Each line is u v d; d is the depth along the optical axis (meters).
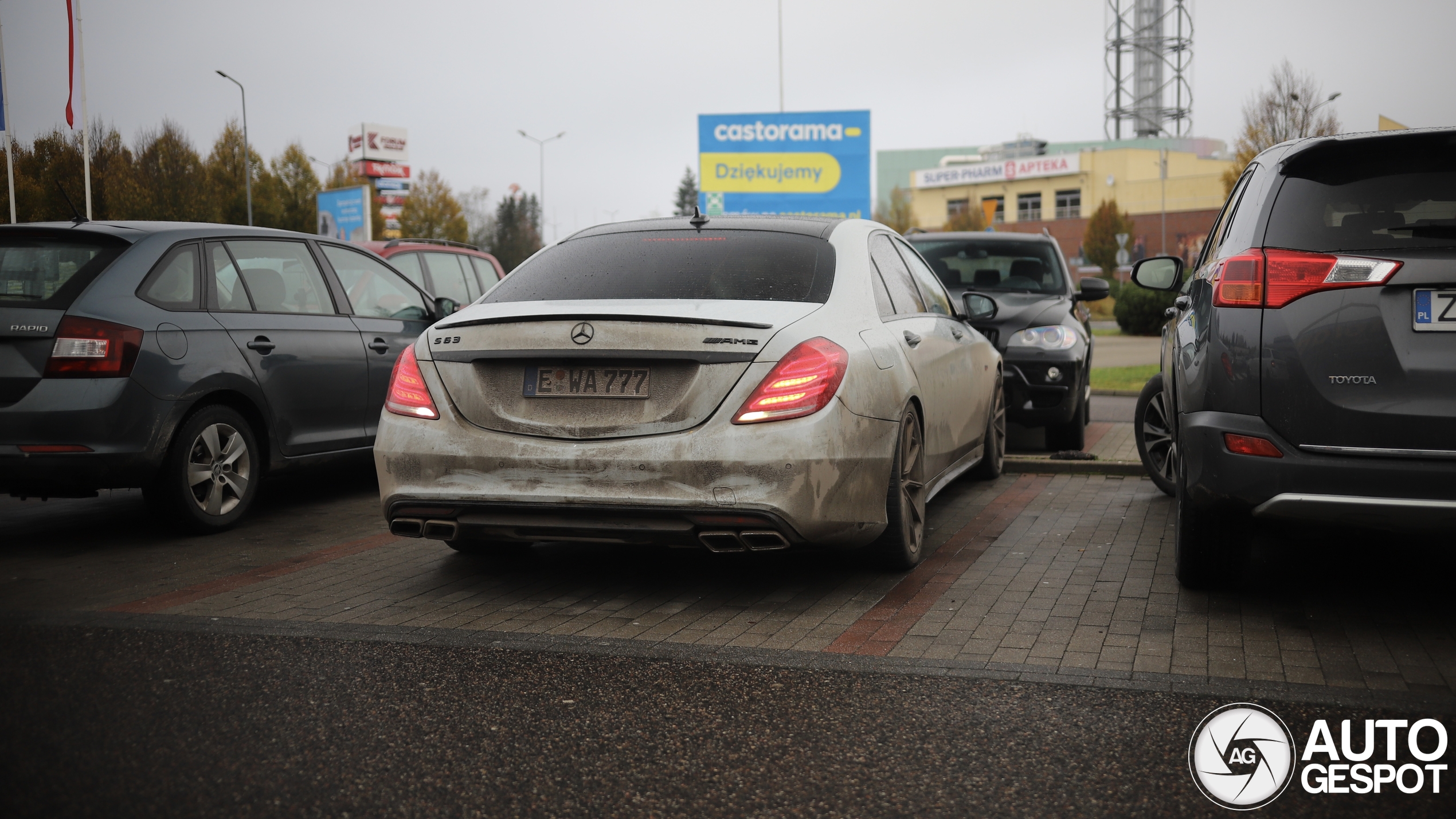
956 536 5.37
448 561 5.02
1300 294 3.49
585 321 3.88
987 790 2.50
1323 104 29.86
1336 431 3.42
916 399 4.62
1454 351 3.31
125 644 3.64
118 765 2.62
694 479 3.76
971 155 107.06
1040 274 9.34
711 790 2.51
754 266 4.40
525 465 3.89
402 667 3.41
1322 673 3.28
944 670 3.35
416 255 10.62
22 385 5.05
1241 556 4.06
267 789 2.49
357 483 7.47
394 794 2.48
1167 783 2.53
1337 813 2.38
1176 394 4.17
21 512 6.38
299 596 4.36
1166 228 79.06
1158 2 92.12
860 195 40.69
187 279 5.64
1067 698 3.09
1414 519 3.35
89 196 16.20
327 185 71.62
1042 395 7.96
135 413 5.18
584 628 3.87
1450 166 3.54
